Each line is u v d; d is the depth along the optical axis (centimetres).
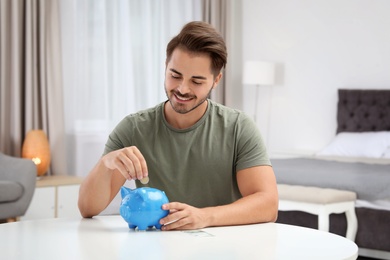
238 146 182
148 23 557
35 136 446
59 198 434
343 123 560
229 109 188
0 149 457
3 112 456
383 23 546
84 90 508
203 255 129
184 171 183
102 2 516
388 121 539
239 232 156
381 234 390
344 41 569
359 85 561
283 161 485
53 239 146
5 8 454
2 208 379
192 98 165
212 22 610
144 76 556
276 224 169
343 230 402
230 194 184
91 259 125
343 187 402
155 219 157
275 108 615
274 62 614
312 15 588
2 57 454
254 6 627
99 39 516
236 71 644
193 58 161
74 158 503
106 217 180
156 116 185
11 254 130
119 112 531
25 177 391
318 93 585
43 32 468
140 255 129
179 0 585
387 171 420
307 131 593
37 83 471
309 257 130
